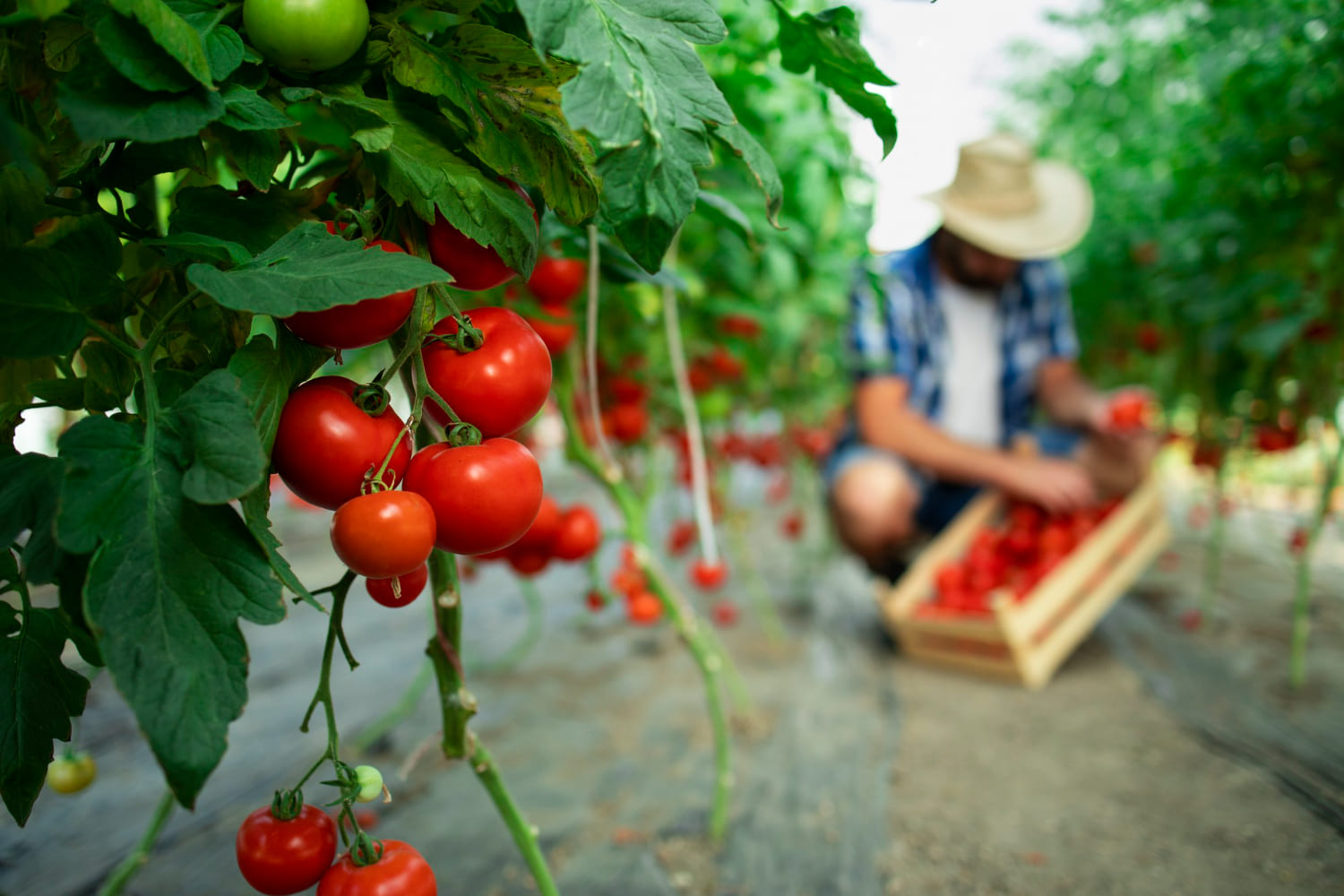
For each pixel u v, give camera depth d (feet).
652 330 6.44
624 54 1.67
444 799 5.61
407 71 1.90
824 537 12.07
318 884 2.08
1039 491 8.82
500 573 12.78
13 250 1.57
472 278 2.06
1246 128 6.30
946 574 8.63
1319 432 7.41
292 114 2.89
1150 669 7.73
